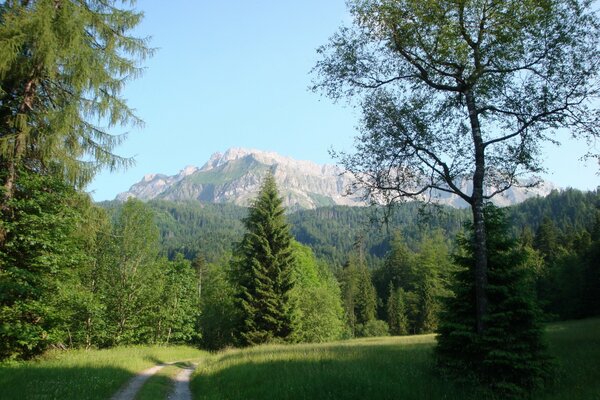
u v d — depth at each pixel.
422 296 79.56
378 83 14.26
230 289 48.56
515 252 12.61
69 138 17.09
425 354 18.20
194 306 57.34
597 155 12.52
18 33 14.73
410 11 12.91
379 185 13.87
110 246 37.91
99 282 37.38
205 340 56.34
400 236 102.19
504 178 13.60
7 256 16.44
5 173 16.16
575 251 66.38
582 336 20.11
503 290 11.85
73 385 12.64
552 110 12.68
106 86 17.36
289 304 38.56
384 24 13.20
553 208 155.38
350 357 17.98
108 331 37.44
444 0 12.40
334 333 51.38
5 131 16.39
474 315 12.75
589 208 140.50
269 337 37.28
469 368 12.23
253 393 13.41
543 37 12.24
